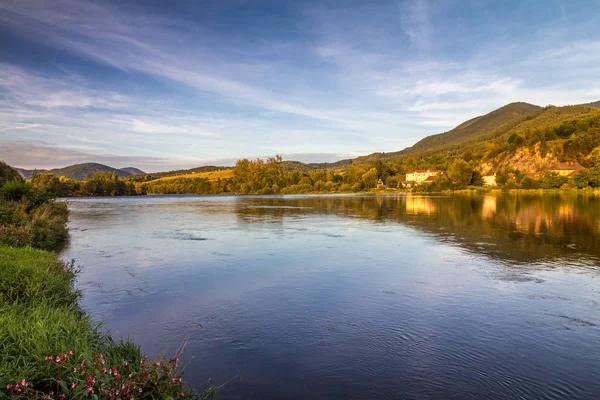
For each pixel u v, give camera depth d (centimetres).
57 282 980
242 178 13112
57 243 2017
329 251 1781
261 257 1636
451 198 7812
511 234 2347
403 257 1636
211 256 1659
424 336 796
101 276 1302
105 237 2261
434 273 1351
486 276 1312
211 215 3875
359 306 989
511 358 698
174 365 519
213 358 688
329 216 3719
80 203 6500
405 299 1050
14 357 509
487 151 17488
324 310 956
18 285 880
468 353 717
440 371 645
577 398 566
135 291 1119
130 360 607
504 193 9881
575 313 943
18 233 1666
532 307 988
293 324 859
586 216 3462
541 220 3153
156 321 875
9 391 430
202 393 568
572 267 1450
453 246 1920
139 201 7350
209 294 1091
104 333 791
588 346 753
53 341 575
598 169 9438
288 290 1134
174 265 1479
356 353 714
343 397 562
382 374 634
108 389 436
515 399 562
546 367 663
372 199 7812
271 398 558
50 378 468
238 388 585
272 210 4631
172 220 3341
